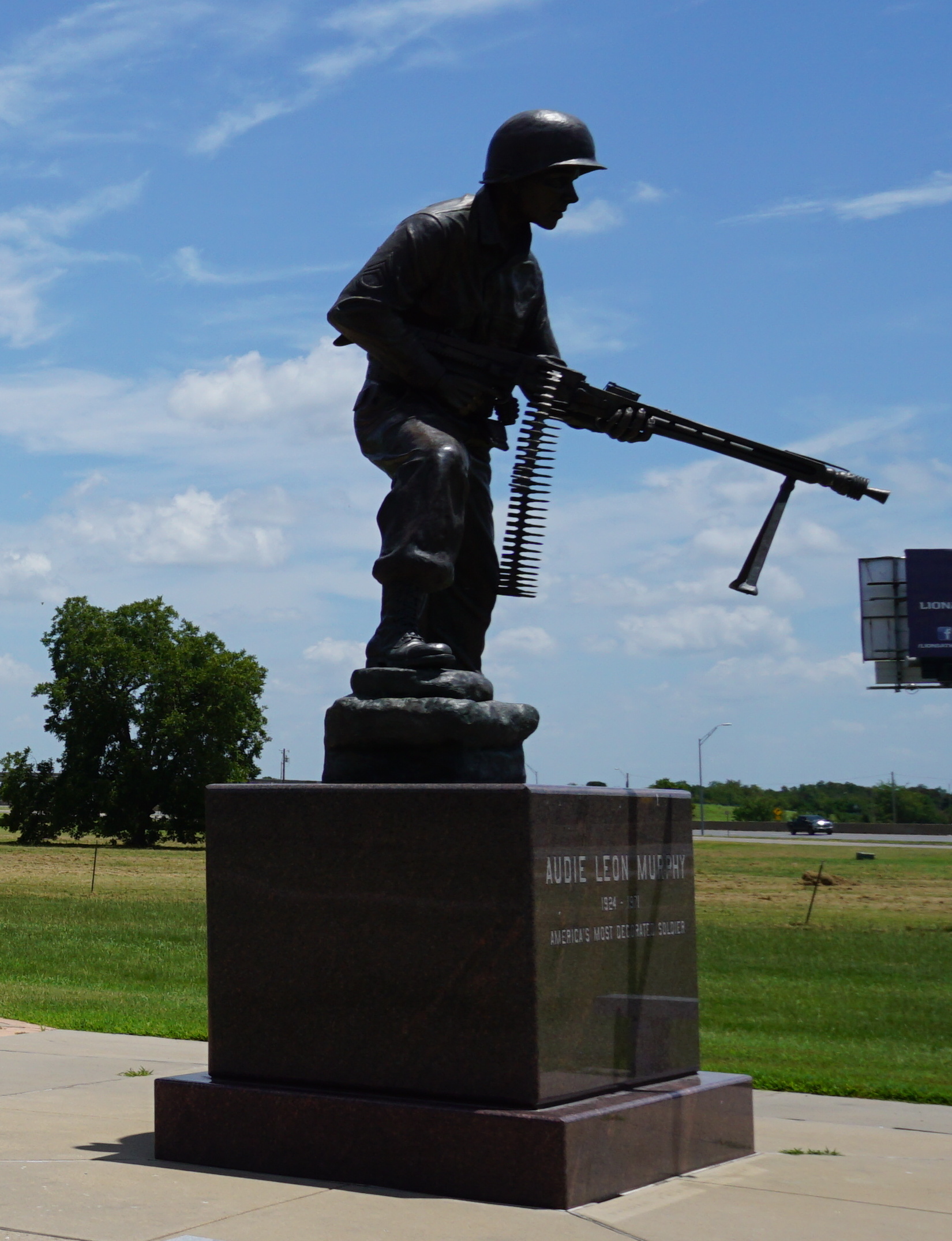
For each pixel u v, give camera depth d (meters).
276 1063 6.17
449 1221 5.24
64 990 15.55
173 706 72.06
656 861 6.52
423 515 6.51
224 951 6.34
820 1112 8.40
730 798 154.25
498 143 6.82
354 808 6.11
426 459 6.55
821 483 7.14
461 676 6.48
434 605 7.09
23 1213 5.27
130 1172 5.97
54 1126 7.08
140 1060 9.76
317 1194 5.62
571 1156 5.48
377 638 6.66
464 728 6.27
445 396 6.81
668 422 7.00
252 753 73.94
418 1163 5.69
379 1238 5.00
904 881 40.31
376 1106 5.80
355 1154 5.82
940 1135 7.55
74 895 33.28
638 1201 5.67
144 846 71.31
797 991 15.84
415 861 5.96
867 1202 5.78
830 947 20.95
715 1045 11.71
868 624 59.53
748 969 18.05
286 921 6.21
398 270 6.71
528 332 7.17
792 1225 5.38
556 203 6.83
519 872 5.74
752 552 7.14
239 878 6.34
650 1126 5.98
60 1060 9.73
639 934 6.35
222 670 71.31
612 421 6.92
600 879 6.12
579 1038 5.90
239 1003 6.28
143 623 73.38
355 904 6.07
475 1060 5.75
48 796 72.81
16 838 80.94
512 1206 5.46
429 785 5.95
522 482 6.84
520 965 5.70
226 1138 6.09
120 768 71.50
